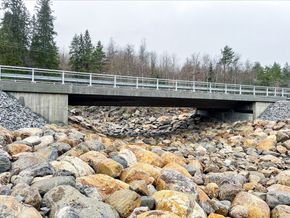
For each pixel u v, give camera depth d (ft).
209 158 53.42
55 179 23.25
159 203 22.86
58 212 19.17
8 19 157.79
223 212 25.84
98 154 32.73
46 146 36.68
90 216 19.22
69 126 71.26
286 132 67.87
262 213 25.86
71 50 208.13
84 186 24.13
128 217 20.88
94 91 75.15
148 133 102.58
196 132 96.12
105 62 230.27
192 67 312.09
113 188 25.09
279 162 52.31
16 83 64.85
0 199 18.84
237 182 34.01
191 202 23.15
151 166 31.27
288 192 31.30
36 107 67.05
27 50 159.94
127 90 80.33
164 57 326.24
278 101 105.81
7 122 55.52
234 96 98.48
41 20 167.43
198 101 97.66
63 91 70.23
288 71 302.45
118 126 120.16
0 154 28.81
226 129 92.27
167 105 102.47
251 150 62.08
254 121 90.79
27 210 18.56
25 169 26.48
